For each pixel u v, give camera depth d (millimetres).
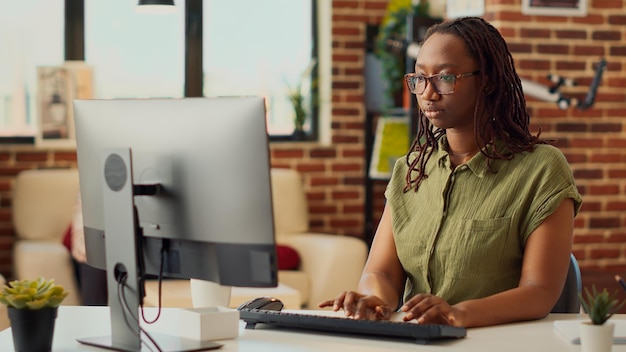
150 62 6090
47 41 5926
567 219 2371
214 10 6199
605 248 5461
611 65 5387
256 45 6281
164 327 2232
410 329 2027
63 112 5875
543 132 5332
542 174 2379
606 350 1860
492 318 2209
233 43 6242
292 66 6352
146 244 2104
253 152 1909
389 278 2561
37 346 1981
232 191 1940
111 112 2139
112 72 6027
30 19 5895
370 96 6293
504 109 2463
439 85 2402
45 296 1977
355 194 6359
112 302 2039
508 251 2395
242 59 6262
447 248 2430
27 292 1971
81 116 2217
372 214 6309
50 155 5875
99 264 2240
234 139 1927
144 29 6078
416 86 2449
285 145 6246
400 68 6113
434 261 2461
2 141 5875
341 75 6316
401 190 2588
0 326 4012
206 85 6203
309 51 6383
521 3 5242
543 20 5270
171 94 6125
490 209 2396
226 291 2328
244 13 6258
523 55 5254
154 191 2041
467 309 2188
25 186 5516
